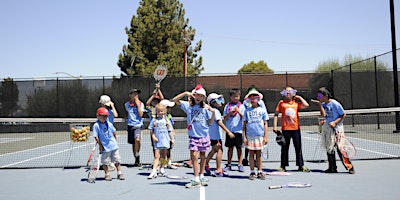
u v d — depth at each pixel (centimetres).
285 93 731
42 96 2002
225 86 2011
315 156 987
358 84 1903
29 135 1947
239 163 749
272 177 678
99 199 532
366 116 2116
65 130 2106
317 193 542
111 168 797
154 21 2819
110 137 680
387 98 1683
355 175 677
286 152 732
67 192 584
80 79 1989
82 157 1063
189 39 2914
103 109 678
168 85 1977
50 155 1126
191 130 612
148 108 793
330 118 707
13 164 943
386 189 559
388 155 949
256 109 661
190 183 604
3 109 1997
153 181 664
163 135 702
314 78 2091
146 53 2802
